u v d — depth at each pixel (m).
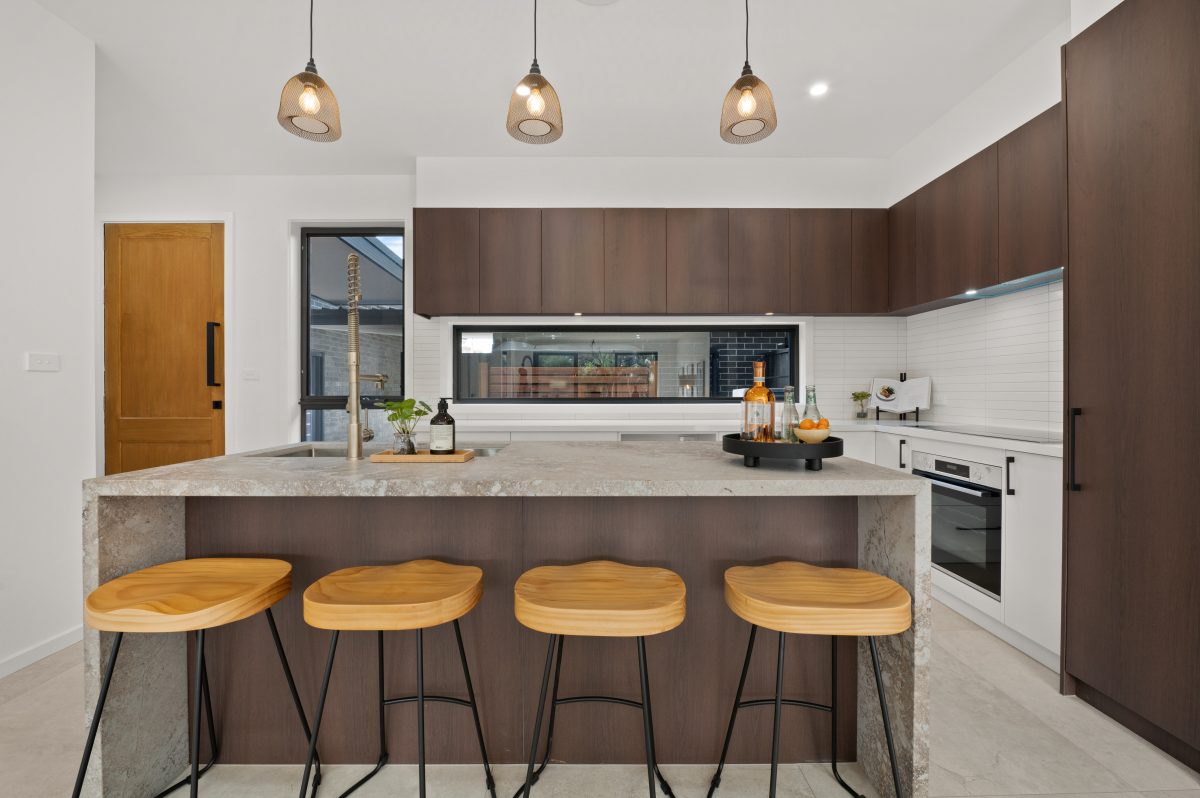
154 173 4.00
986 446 2.49
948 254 3.06
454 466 1.59
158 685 1.54
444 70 2.76
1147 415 1.67
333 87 2.91
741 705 1.50
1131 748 1.71
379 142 3.54
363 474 1.43
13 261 2.22
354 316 1.79
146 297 4.04
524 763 1.66
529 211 3.63
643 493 1.34
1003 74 2.78
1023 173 2.50
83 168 2.48
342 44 2.55
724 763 1.66
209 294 4.05
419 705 1.28
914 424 3.46
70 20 2.38
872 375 4.05
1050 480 2.15
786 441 1.68
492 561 1.65
